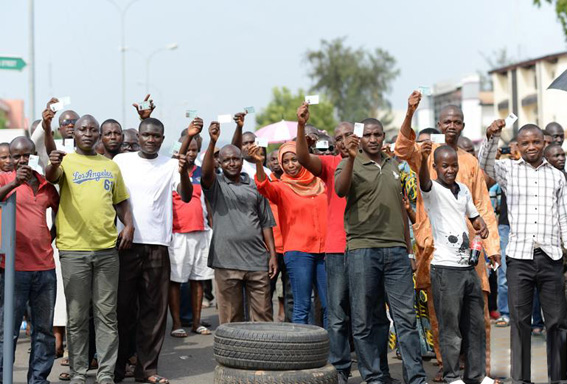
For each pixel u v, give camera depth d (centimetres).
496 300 1143
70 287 720
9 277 616
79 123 738
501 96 5234
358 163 707
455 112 790
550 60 4544
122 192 754
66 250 721
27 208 709
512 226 734
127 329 778
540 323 1012
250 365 654
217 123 770
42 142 852
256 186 815
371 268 698
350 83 8000
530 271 725
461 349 752
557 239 729
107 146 830
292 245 816
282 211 827
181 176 752
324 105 6688
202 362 867
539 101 4591
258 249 811
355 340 710
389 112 8150
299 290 813
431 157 788
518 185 732
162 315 777
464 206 717
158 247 774
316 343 662
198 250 1026
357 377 798
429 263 740
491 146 745
